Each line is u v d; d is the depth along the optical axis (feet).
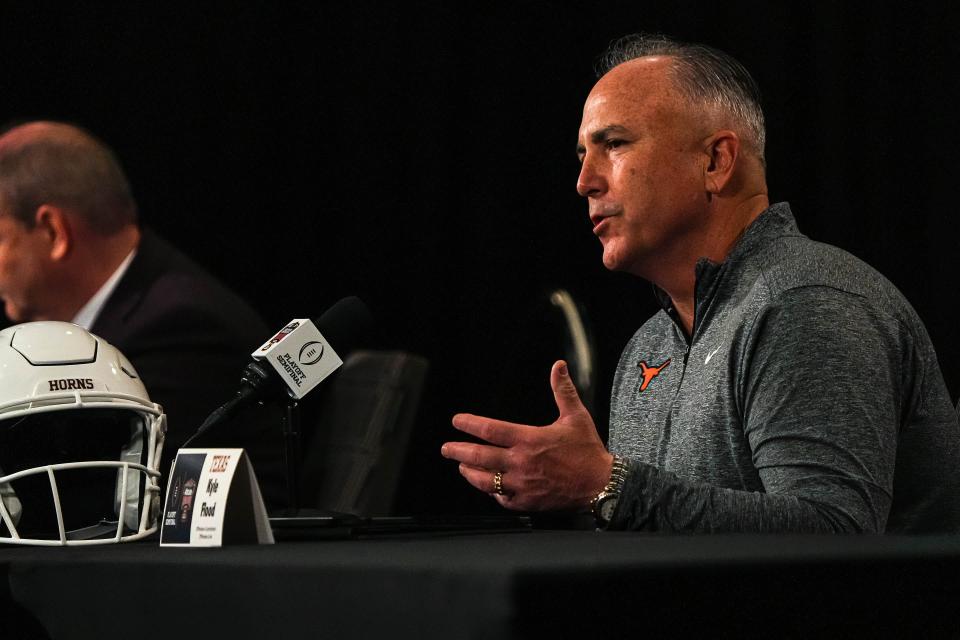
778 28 44.60
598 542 12.03
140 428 19.01
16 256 32.12
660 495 17.63
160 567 10.96
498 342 54.90
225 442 31.42
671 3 48.44
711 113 23.49
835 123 42.75
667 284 24.22
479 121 55.42
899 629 10.18
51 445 18.83
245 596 10.00
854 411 18.74
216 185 53.57
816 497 18.17
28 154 32.35
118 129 52.06
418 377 36.52
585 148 24.40
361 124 55.52
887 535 12.31
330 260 55.36
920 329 20.89
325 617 9.25
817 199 43.42
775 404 19.27
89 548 16.05
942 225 40.19
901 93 41.68
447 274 55.77
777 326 19.74
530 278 54.60
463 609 8.19
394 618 8.70
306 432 44.29
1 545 18.39
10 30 50.44
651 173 23.27
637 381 26.27
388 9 55.57
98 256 32.81
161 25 52.65
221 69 53.62
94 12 51.72
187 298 32.09
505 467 17.43
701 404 21.20
